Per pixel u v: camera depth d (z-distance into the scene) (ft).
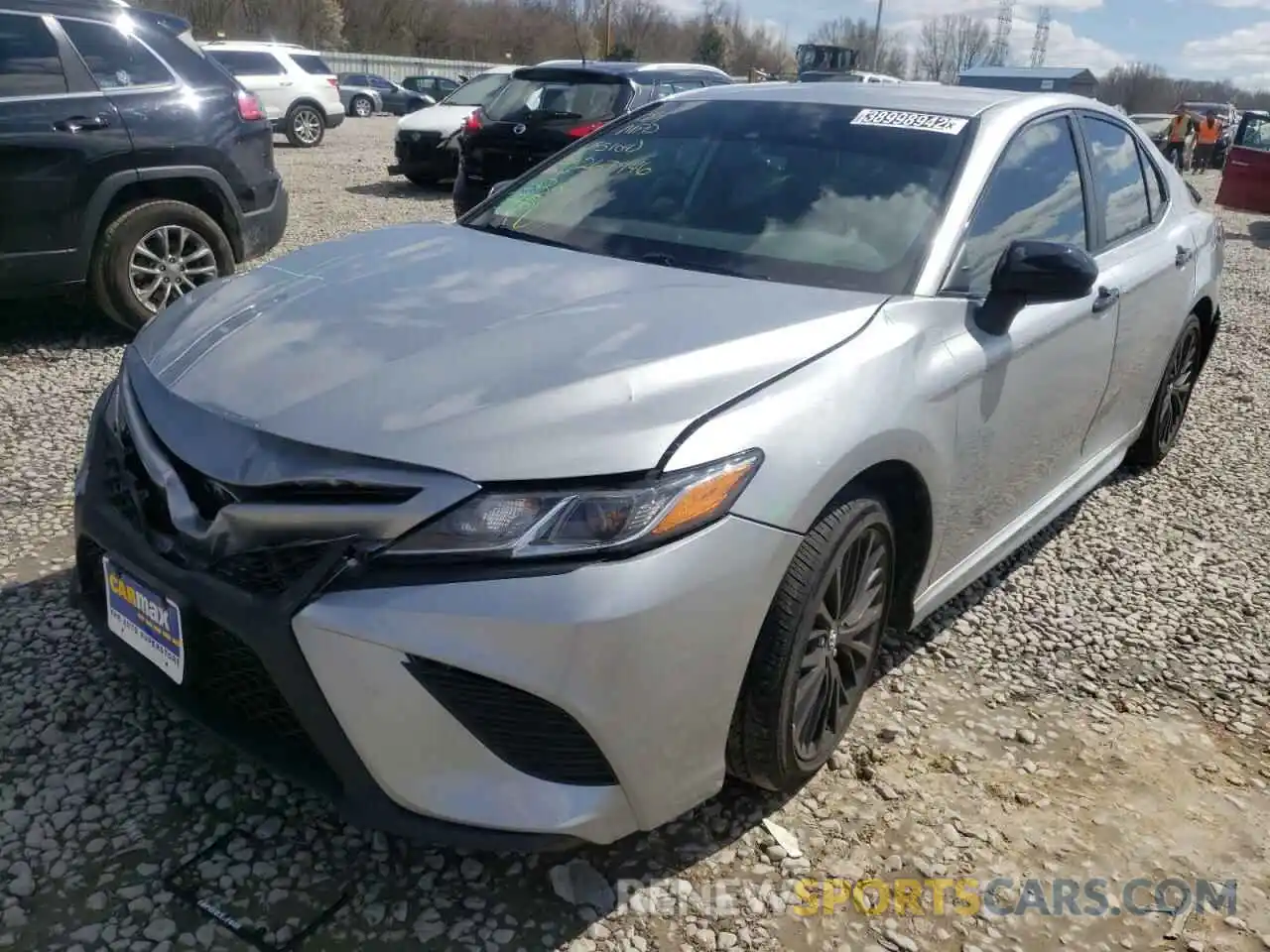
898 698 10.20
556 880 7.61
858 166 10.50
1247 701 10.64
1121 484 16.15
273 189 22.06
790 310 8.41
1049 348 10.48
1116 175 13.29
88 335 20.02
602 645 6.42
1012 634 11.59
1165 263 13.58
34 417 15.74
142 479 7.60
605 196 11.12
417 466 6.52
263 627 6.56
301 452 6.76
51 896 7.21
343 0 229.86
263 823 7.97
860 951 7.30
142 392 8.00
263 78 59.93
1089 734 9.90
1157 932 7.66
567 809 6.70
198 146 19.99
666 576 6.58
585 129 32.45
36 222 18.19
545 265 9.53
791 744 7.95
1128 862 8.31
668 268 9.62
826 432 7.45
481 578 6.37
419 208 36.86
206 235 20.33
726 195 10.57
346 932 7.10
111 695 9.32
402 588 6.38
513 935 7.18
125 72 19.26
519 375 7.17
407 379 7.22
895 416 8.04
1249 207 49.57
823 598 7.73
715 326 7.97
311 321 8.23
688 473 6.75
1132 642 11.60
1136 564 13.48
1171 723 10.18
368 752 6.56
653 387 7.13
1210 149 86.12
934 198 9.98
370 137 73.20
